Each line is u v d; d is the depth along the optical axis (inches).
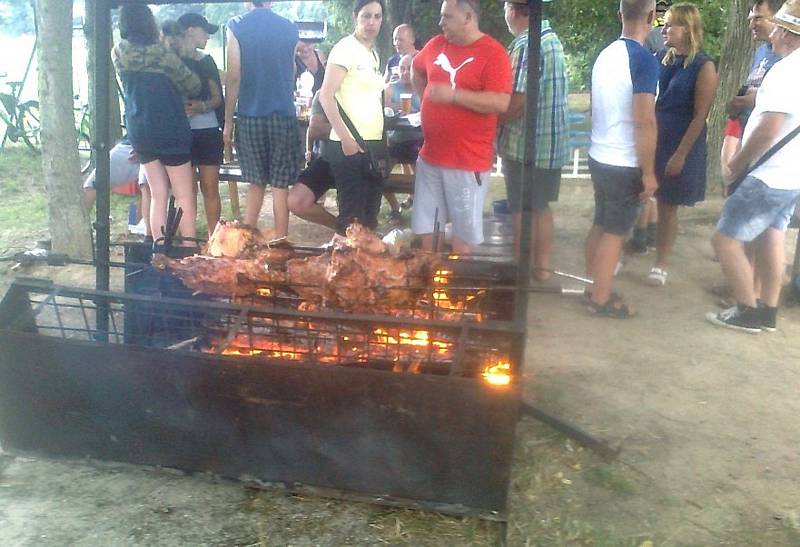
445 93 173.9
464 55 175.8
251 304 130.1
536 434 137.2
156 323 132.6
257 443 112.2
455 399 101.7
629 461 130.0
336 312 116.9
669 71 221.5
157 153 216.5
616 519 113.9
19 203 328.5
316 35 431.2
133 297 115.7
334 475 111.9
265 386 107.5
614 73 182.9
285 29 221.5
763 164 178.1
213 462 115.5
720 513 116.1
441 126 184.2
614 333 190.1
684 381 162.6
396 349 117.6
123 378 111.7
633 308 209.0
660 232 226.7
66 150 230.4
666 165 219.1
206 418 112.1
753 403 152.7
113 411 114.9
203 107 239.5
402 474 109.2
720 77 346.9
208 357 107.3
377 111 209.6
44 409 117.3
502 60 174.9
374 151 210.2
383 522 110.6
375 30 202.4
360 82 203.2
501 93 174.9
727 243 186.9
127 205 318.7
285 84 225.1
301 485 114.2
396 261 123.4
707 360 174.1
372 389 103.9
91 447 119.0
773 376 165.9
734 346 182.9
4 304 117.2
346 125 204.2
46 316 184.1
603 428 141.1
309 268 128.0
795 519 114.7
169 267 127.4
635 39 186.1
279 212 237.1
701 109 210.5
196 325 130.7
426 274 126.1
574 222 315.0
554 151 203.8
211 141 244.5
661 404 151.6
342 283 120.0
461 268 138.2
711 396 155.5
